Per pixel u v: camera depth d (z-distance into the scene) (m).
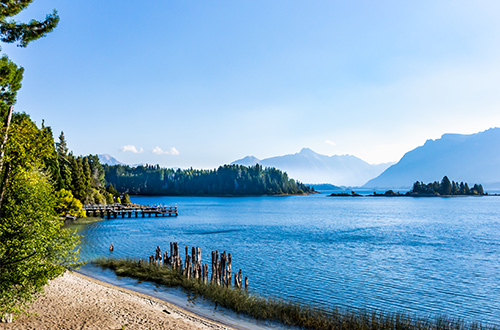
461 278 29.20
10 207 13.02
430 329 16.67
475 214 109.50
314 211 126.25
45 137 13.78
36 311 15.98
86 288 21.70
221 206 158.88
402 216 101.94
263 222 81.12
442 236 56.47
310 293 24.48
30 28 13.61
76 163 86.62
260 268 32.28
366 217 98.56
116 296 20.47
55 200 14.55
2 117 17.62
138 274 26.48
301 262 35.09
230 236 54.84
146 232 57.97
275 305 19.09
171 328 15.70
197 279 23.92
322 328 16.81
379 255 39.31
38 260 13.10
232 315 18.67
